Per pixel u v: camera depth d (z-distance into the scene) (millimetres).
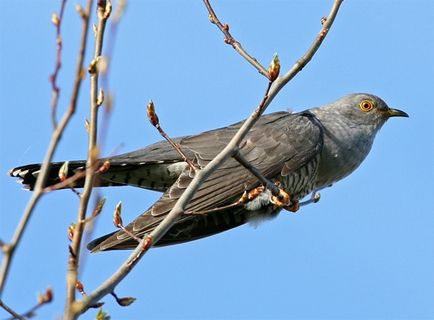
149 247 6512
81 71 4938
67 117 4938
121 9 4969
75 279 5293
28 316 5203
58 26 5059
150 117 7359
